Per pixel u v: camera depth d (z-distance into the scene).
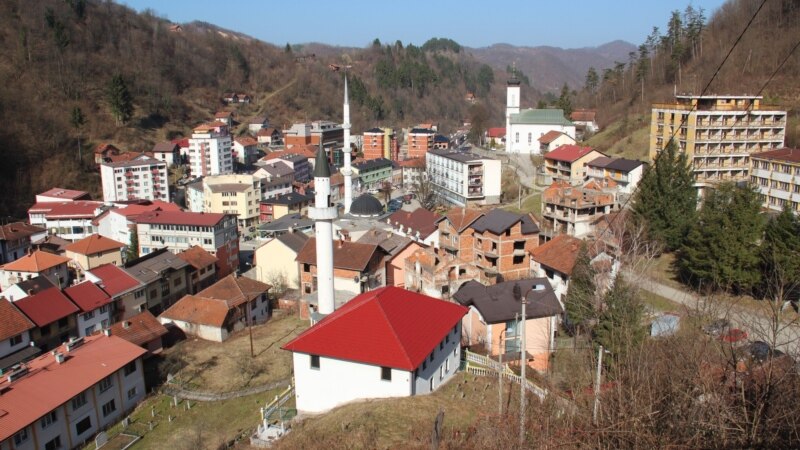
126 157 155.75
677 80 145.38
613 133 138.62
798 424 19.17
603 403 24.27
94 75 194.75
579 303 47.41
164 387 57.28
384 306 41.59
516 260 71.88
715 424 20.33
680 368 24.91
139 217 100.50
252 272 101.88
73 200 132.12
